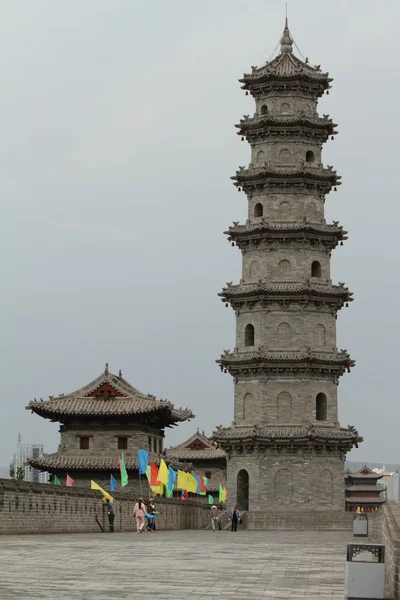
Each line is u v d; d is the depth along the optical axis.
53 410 155.75
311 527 143.88
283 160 153.38
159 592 43.22
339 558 64.94
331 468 147.12
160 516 136.88
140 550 71.00
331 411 148.75
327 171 152.62
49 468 157.00
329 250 152.62
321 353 147.88
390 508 58.66
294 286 148.12
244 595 42.59
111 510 111.06
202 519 164.12
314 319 149.00
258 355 146.25
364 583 40.44
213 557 64.75
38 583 45.78
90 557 62.38
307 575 51.75
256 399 148.00
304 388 147.25
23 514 92.94
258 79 155.12
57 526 100.19
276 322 148.50
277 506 145.50
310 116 154.25
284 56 156.88
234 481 148.62
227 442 148.12
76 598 40.38
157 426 165.50
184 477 150.38
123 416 155.88
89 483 157.62
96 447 157.88
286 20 159.75
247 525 144.00
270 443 145.75
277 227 149.50
